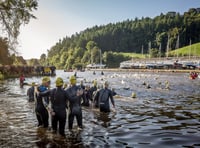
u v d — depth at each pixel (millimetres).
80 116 10609
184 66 99812
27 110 15367
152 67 119062
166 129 10672
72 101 10445
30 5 17203
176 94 25609
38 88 10656
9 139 9023
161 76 71312
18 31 17969
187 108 16375
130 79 57719
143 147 8242
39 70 82500
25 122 11906
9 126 11062
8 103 18469
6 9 16797
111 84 41031
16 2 17078
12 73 70188
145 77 66438
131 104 18234
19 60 25797
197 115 13844
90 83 43156
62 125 9781
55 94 9758
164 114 14180
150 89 31516
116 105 17703
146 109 15969
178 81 49594
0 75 57094
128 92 27625
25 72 76438
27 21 17828
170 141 8922
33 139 9023
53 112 9727
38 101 10766
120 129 10633
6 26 17609
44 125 10836
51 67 84750
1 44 22766
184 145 8461
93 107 16250
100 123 11750
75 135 9602
